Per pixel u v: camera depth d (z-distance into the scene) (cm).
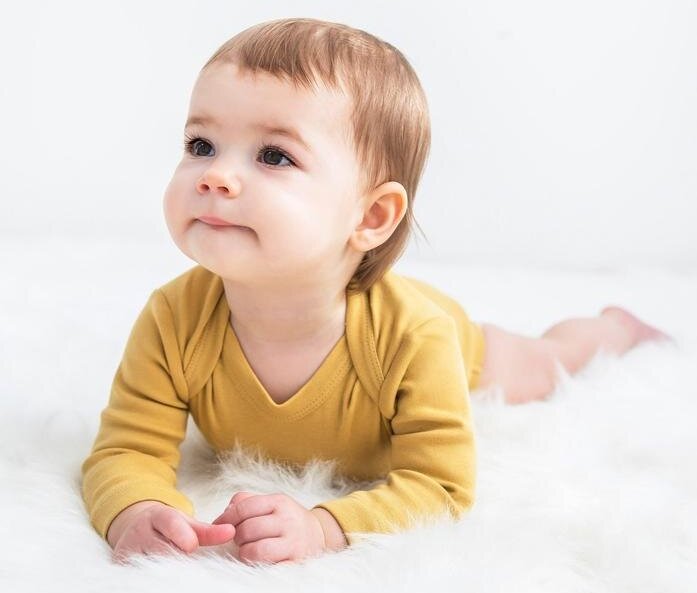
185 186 103
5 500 104
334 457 121
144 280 222
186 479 120
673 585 93
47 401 134
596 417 136
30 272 222
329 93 106
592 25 291
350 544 100
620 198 298
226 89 103
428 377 113
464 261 297
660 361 161
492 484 115
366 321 116
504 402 149
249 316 113
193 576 89
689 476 118
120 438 114
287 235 102
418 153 117
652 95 294
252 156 103
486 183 297
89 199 299
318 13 287
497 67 292
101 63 293
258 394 116
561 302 225
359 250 113
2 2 286
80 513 105
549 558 95
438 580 89
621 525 102
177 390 117
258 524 96
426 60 289
